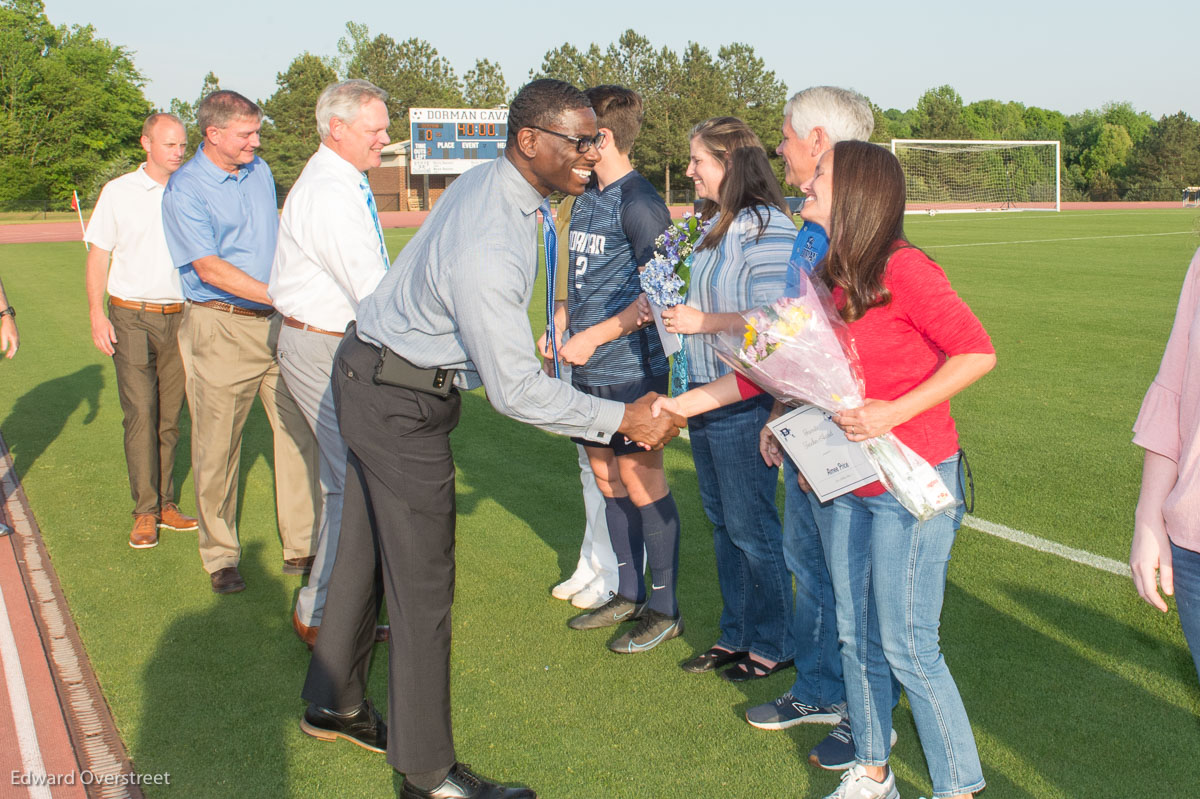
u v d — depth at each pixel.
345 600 2.62
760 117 59.44
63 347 9.39
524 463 5.56
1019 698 2.86
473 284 2.11
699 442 3.00
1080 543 4.02
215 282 3.49
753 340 2.16
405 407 2.29
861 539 2.28
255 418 6.96
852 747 2.57
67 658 3.21
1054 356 8.07
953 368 2.01
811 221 2.38
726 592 3.13
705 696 2.97
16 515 4.67
